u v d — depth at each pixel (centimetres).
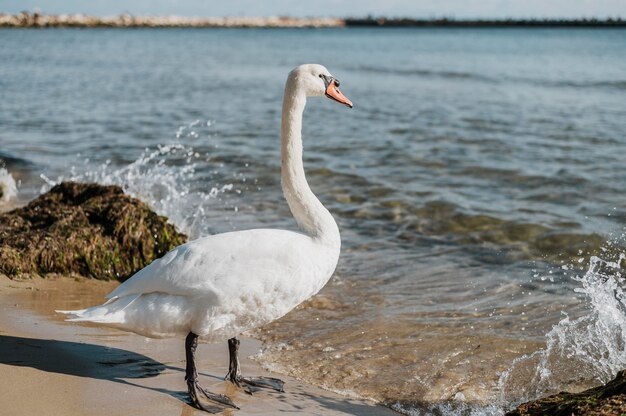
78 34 9500
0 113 1980
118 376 507
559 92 2586
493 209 1031
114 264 746
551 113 2028
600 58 4588
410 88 2825
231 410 472
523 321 654
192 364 479
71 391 475
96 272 739
